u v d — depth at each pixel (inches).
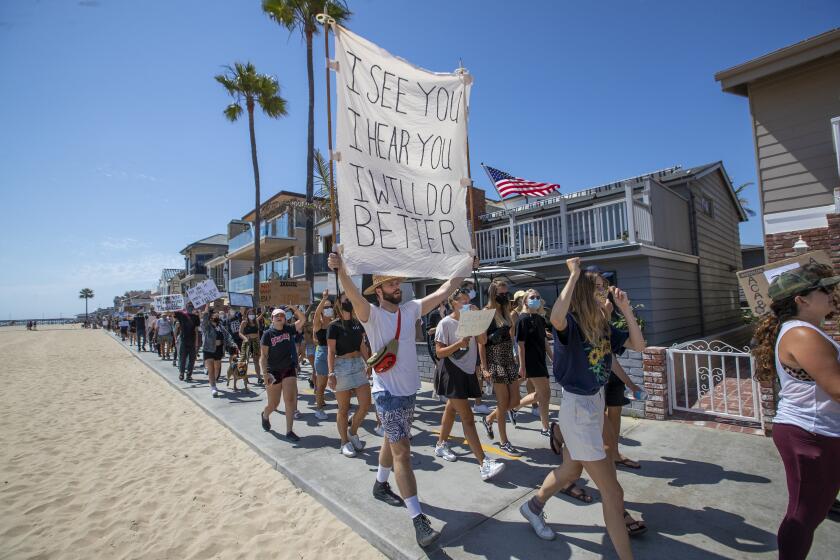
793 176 303.3
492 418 195.9
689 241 476.1
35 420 275.9
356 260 119.0
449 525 121.5
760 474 144.2
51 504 156.9
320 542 123.8
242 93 783.7
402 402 119.0
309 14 559.2
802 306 85.4
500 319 183.3
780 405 86.4
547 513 125.8
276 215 1112.2
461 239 144.3
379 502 138.5
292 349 219.3
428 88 143.6
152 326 738.8
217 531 132.8
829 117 290.8
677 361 289.3
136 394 360.2
